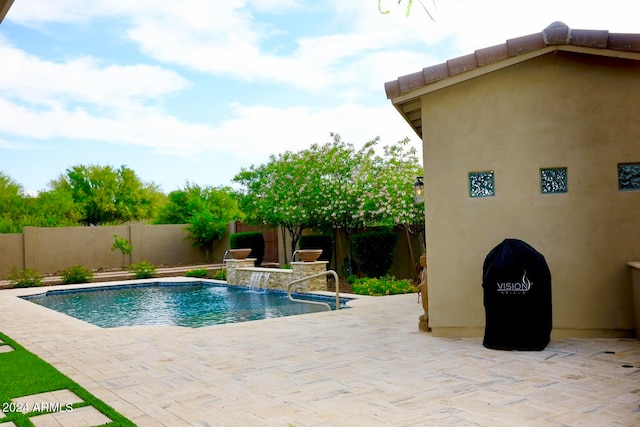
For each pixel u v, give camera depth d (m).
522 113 6.48
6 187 28.86
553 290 6.39
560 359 5.34
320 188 15.54
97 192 33.59
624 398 4.08
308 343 6.63
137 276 19.45
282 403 4.21
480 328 6.60
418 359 5.55
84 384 4.98
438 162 6.73
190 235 24.16
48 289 15.80
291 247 18.28
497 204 6.53
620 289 6.23
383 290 12.16
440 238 6.74
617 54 6.02
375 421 3.73
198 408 4.15
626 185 6.27
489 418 3.71
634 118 6.24
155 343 6.99
